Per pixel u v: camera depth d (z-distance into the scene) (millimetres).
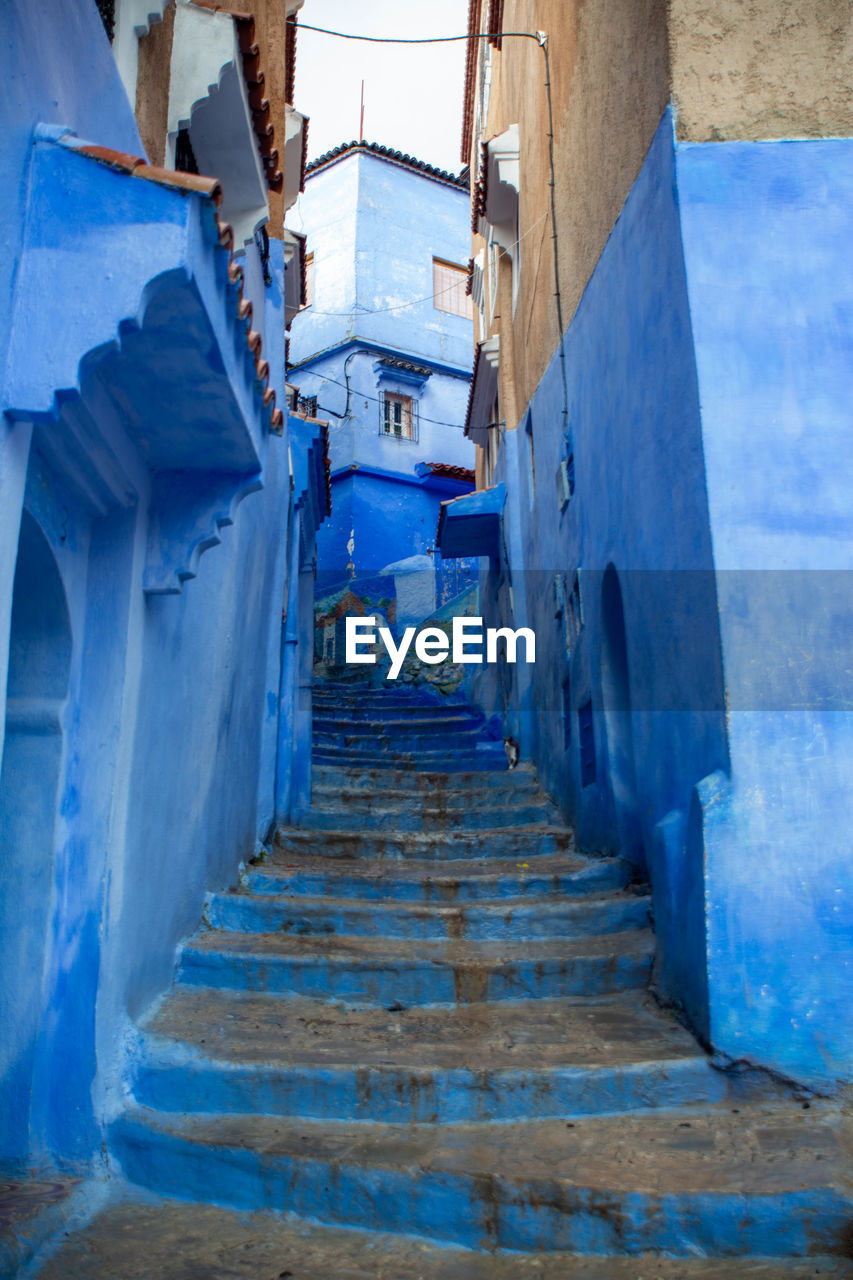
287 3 8609
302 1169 3895
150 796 4898
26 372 3047
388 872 7457
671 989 5094
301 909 6254
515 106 12148
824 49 5293
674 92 5262
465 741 13625
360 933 6234
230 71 5672
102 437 3924
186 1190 3986
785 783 4574
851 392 4910
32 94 3154
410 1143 4062
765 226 5090
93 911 4207
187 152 6332
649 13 5660
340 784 10859
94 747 4285
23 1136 3932
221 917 6238
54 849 4031
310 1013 5203
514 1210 3691
